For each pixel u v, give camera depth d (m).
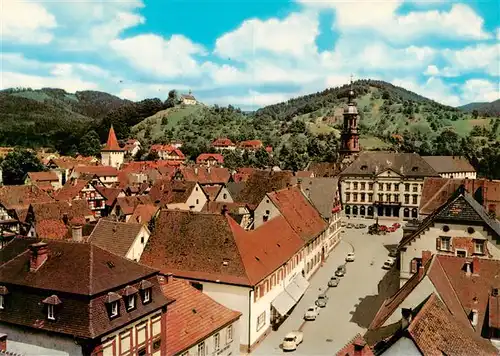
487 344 31.12
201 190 110.75
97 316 31.36
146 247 54.25
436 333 27.81
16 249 42.66
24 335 32.78
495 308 34.25
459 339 28.70
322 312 58.72
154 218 71.00
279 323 55.12
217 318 43.78
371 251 93.31
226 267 49.25
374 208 141.88
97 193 122.81
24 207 99.12
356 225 125.19
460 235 46.09
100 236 59.62
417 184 136.25
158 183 113.88
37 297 32.97
